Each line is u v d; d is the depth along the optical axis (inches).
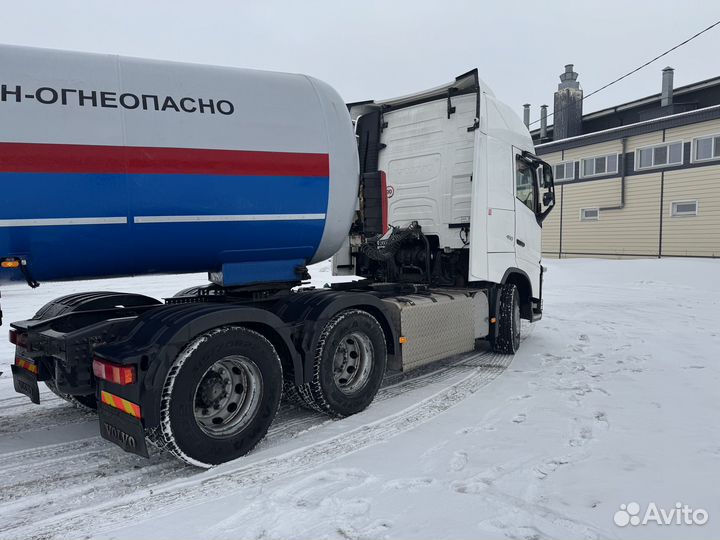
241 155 151.5
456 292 238.5
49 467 136.1
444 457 136.2
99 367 128.6
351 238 198.2
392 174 276.8
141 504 115.0
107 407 130.5
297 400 173.2
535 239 293.4
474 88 245.6
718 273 581.0
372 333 177.8
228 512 110.1
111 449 148.3
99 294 174.4
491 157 247.1
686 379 209.5
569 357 255.0
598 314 393.7
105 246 136.8
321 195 167.6
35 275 134.8
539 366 238.4
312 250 173.6
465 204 249.3
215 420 139.3
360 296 174.1
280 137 159.5
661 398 184.5
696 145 678.5
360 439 151.3
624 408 174.1
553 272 689.6
